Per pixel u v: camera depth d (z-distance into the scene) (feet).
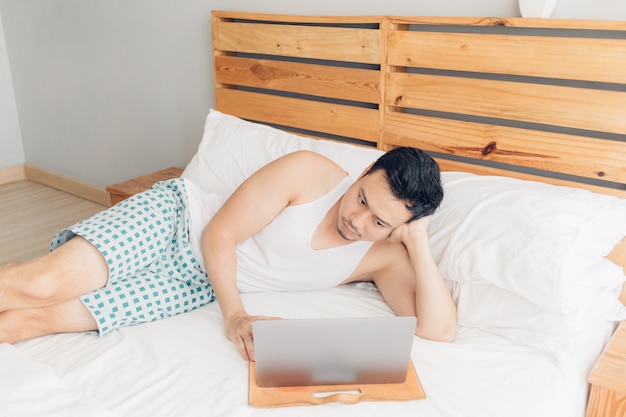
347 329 3.48
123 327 4.30
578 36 4.96
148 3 8.29
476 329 4.42
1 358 3.66
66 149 10.66
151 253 4.51
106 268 4.24
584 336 4.04
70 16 9.50
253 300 4.67
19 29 10.46
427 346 4.18
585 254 4.11
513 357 4.03
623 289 4.80
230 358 3.94
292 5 6.71
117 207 4.60
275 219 4.67
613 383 3.72
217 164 6.15
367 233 4.20
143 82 8.87
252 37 6.89
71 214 9.95
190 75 8.19
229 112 7.43
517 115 5.23
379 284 4.79
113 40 9.02
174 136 8.79
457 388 3.72
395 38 5.73
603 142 4.87
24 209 10.11
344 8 6.30
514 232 4.20
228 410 3.42
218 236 4.52
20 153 11.46
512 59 5.09
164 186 5.01
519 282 4.08
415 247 4.30
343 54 6.17
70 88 10.07
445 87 5.57
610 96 4.73
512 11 5.24
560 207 4.26
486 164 5.79
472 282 4.42
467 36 5.28
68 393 3.42
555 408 3.67
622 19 4.72
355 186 4.27
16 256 8.36
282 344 3.49
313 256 4.66
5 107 11.13
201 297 4.74
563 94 4.95
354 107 6.29
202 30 7.77
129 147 9.54
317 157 4.73
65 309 4.14
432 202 4.12
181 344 4.08
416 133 5.89
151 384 3.63
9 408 3.23
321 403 3.52
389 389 3.67
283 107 6.88
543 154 5.19
